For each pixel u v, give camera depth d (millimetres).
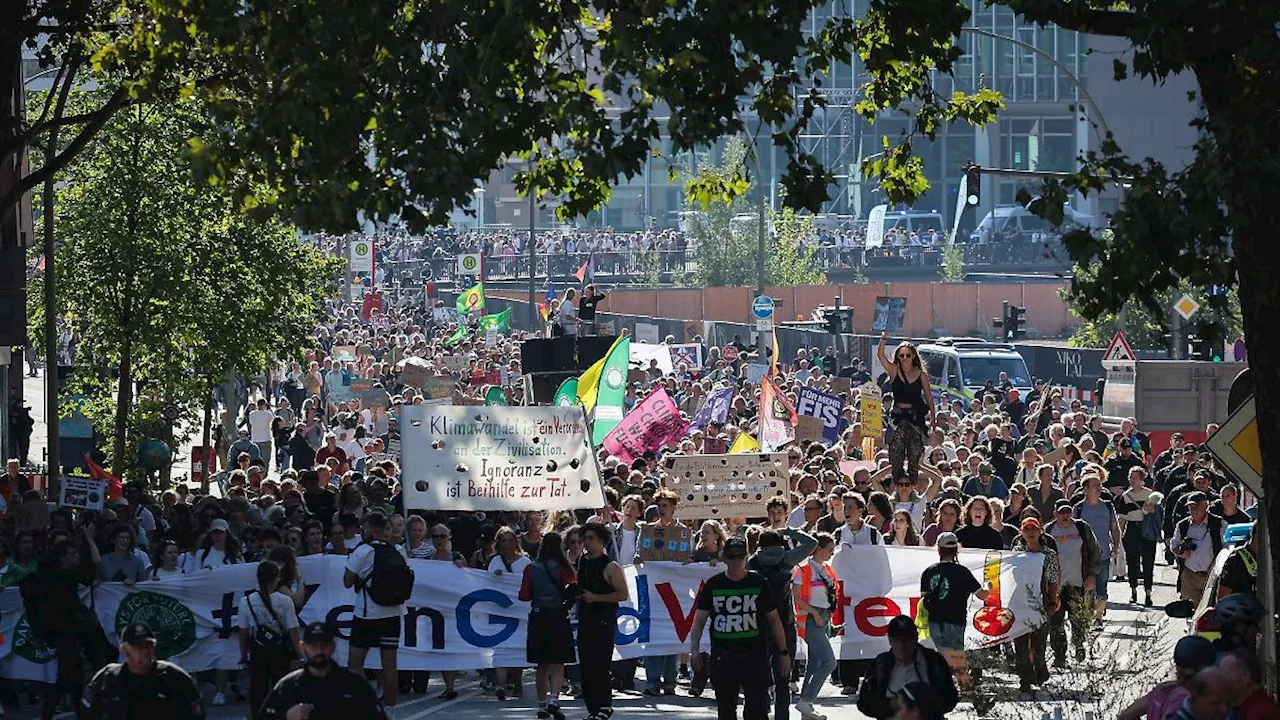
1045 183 25250
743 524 44562
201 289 62188
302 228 26656
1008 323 130000
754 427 68188
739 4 25531
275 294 62969
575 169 31234
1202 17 23109
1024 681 28562
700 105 26188
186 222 62156
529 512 40219
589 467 40875
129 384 63188
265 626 31703
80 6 41781
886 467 52031
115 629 37469
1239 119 23078
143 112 61375
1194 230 23422
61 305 62812
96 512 42156
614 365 60562
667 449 62719
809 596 34812
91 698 23062
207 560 38938
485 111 26375
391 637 34031
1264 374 23578
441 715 35500
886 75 33844
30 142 55688
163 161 61500
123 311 62062
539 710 35000
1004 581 38438
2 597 36531
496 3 26375
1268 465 23750
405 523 39812
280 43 27141
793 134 29922
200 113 60656
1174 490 53031
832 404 64750
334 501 45969
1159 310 24938
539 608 34500
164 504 47125
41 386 126188
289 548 32906
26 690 38562
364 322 161750
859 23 32062
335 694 22531
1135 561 52094
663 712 36031
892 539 42406
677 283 197625
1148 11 23516
